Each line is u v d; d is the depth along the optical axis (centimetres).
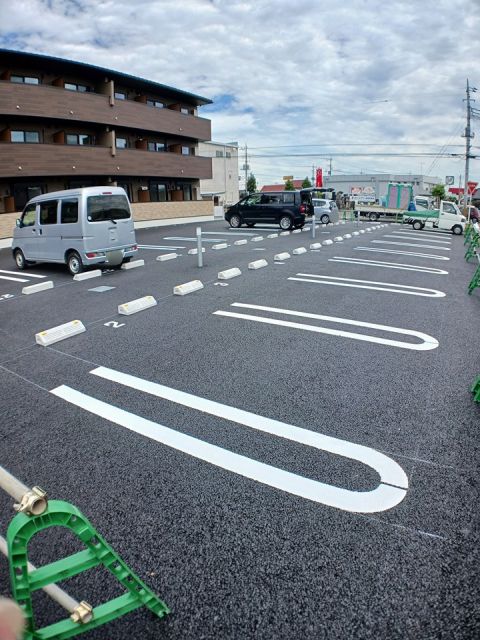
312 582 202
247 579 204
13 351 498
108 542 227
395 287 796
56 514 146
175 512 247
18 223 1043
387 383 400
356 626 181
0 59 1767
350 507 249
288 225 1909
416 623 182
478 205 3975
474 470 279
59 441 320
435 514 242
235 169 4641
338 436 317
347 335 527
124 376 423
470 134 3047
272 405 362
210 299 698
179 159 2450
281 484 269
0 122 1795
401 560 212
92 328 569
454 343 502
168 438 319
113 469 287
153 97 2412
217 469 284
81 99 1906
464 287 818
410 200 2998
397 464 286
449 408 355
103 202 927
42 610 192
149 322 588
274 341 509
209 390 390
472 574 204
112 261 943
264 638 177
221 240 1554
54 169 1833
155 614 188
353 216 3117
